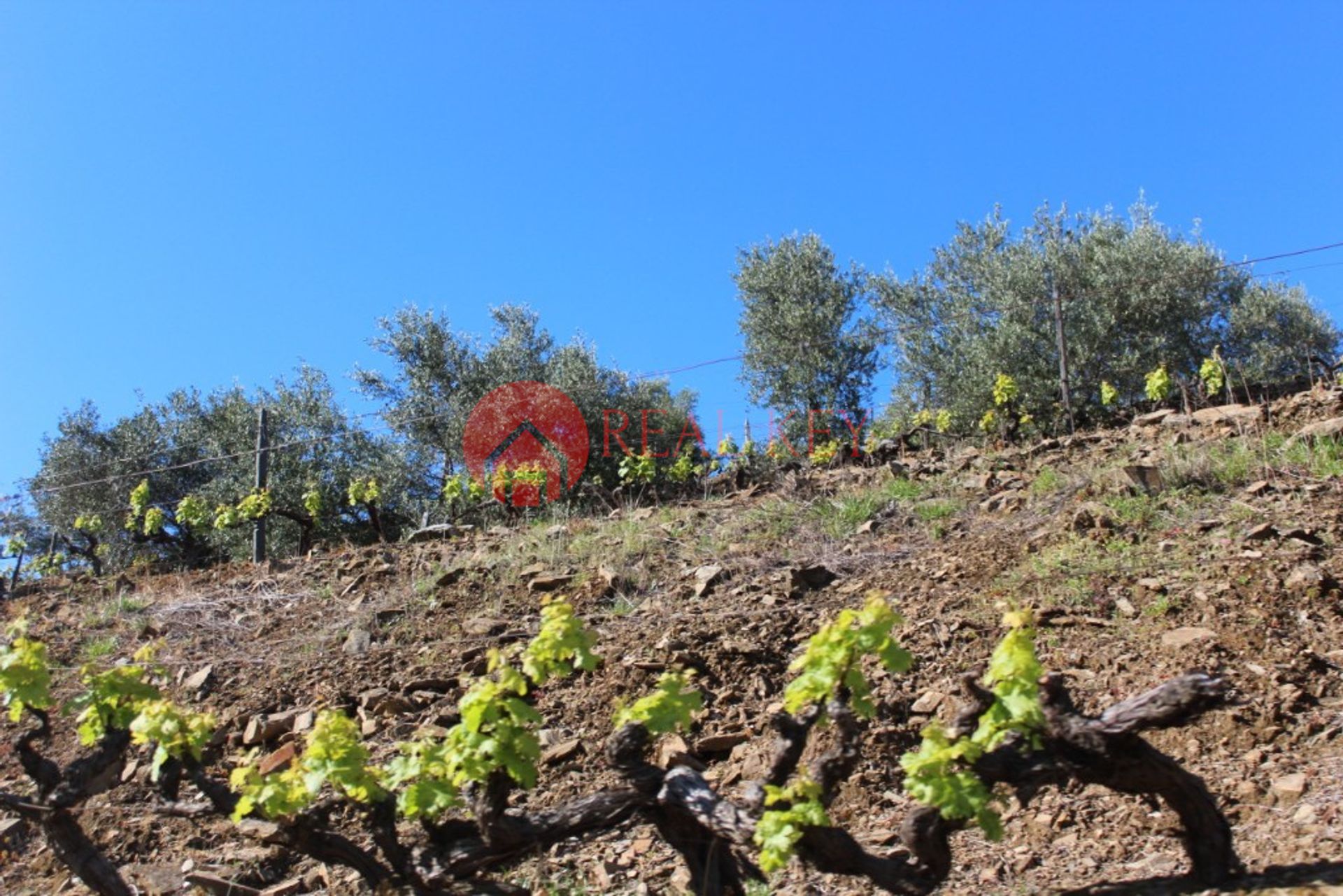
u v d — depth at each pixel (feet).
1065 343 48.14
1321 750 14.07
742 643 19.70
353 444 57.47
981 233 61.57
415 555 31.27
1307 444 25.45
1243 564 19.42
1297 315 56.90
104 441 65.87
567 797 16.25
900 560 23.77
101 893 12.89
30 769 12.78
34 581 36.73
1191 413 32.35
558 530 30.37
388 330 58.70
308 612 27.09
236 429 59.47
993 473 29.55
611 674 19.49
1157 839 12.55
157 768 12.01
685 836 11.06
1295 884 9.76
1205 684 9.55
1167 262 50.75
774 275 62.08
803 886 12.73
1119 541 21.61
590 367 58.75
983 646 18.28
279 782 11.25
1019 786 10.27
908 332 61.21
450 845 11.26
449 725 19.06
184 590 30.66
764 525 27.78
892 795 15.14
